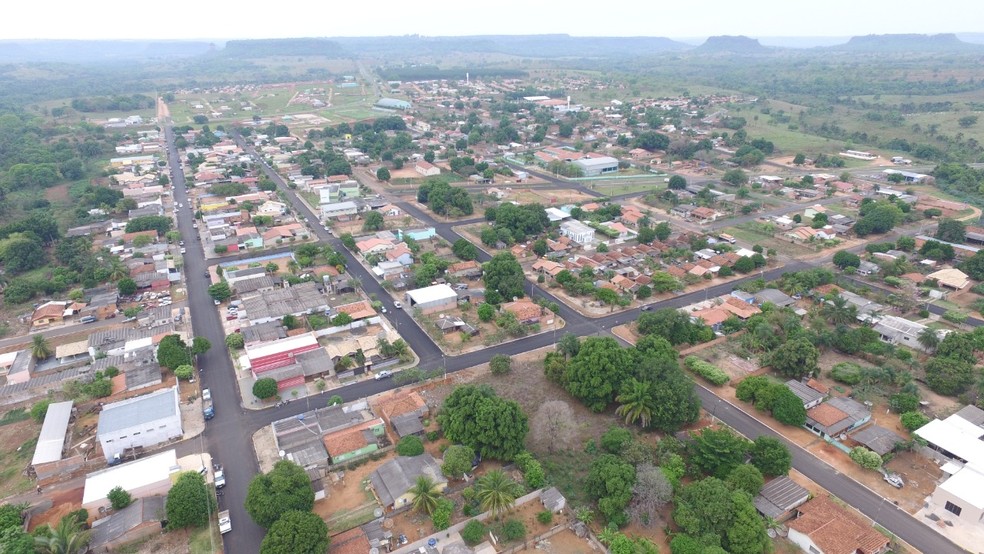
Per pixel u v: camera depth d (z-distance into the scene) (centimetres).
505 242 18912
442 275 16338
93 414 10494
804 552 7581
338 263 16650
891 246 18262
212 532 7888
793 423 9975
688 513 7669
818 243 19025
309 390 11212
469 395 9550
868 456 8956
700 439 8850
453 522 7938
